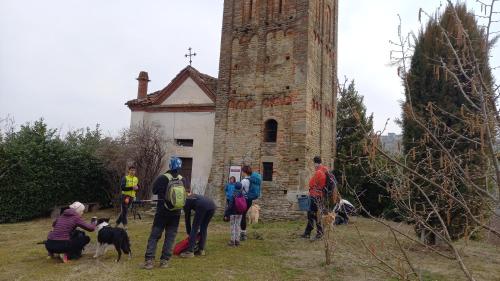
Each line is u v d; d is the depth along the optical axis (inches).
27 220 718.5
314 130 700.0
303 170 639.1
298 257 359.3
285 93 680.4
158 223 315.3
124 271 301.3
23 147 722.8
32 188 721.0
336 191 248.5
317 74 729.6
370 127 202.1
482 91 135.8
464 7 301.3
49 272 300.5
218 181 702.5
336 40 845.8
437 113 396.2
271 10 722.8
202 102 835.4
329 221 340.5
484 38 143.6
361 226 560.7
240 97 718.5
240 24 746.8
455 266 343.3
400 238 413.4
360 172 799.1
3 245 423.8
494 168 141.3
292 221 617.9
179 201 305.1
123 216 509.4
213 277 291.4
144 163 799.1
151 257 308.7
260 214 645.9
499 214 142.9
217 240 436.8
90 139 946.7
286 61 690.8
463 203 143.5
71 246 336.5
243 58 731.4
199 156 813.9
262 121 693.3
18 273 299.6
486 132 135.0
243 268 319.0
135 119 877.2
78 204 353.1
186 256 346.3
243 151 697.6
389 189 167.8
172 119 852.0
